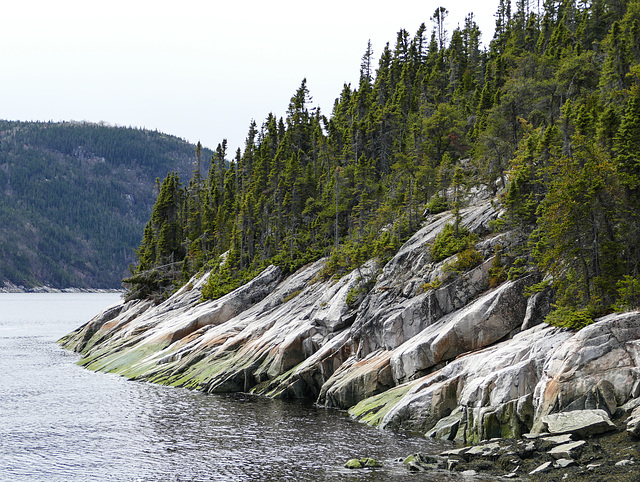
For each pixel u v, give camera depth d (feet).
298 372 190.60
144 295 386.32
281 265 305.73
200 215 492.95
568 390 108.58
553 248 142.61
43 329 490.90
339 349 190.19
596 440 99.19
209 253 438.81
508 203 172.35
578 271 138.10
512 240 169.58
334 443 129.59
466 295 169.58
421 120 364.17
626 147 146.20
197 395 195.72
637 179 139.33
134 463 119.55
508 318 150.92
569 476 90.43
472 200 251.80
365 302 198.39
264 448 127.85
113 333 331.98
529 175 179.01
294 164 396.37
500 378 122.31
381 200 326.65
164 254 449.06
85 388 208.54
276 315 239.71
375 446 124.88
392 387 163.22
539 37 398.21
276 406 175.32
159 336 267.39
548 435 105.29
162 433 143.54
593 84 284.41
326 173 410.52
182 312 316.19
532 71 323.98
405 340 173.37
